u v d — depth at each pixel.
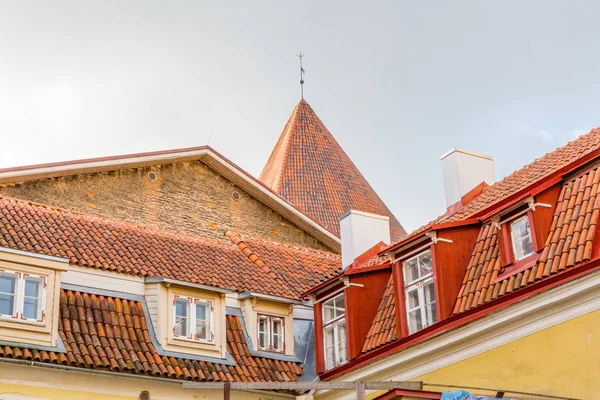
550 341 16.53
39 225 22.08
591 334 15.84
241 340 22.44
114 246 22.62
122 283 21.39
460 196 23.39
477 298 18.05
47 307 19.23
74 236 22.27
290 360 22.94
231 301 23.00
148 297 21.44
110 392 19.50
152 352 20.39
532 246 17.58
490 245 19.05
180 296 21.53
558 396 16.12
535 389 16.58
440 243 19.23
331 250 34.88
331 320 22.36
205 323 21.67
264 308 23.19
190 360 20.91
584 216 16.84
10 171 27.94
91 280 21.02
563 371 16.17
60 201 29.25
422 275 19.83
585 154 18.23
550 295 16.52
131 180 31.17
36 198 28.77
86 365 19.08
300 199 44.66
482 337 17.86
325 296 22.56
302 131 48.50
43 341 18.95
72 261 20.94
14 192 28.34
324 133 49.03
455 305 18.66
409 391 16.50
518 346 17.12
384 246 25.39
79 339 19.50
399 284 20.25
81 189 29.89
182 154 32.12
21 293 18.98
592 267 15.84
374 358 20.27
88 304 20.52
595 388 15.58
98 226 23.44
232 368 21.45
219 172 33.34
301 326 24.19
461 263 19.25
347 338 21.27
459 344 18.31
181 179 32.44
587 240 16.25
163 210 31.55
